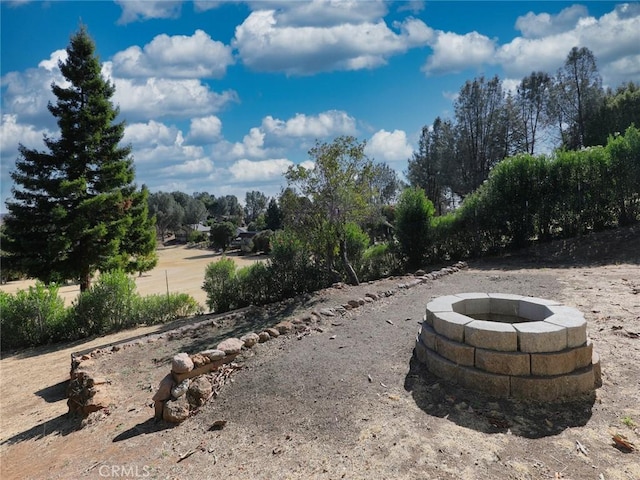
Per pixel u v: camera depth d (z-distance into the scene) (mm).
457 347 3865
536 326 3682
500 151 32656
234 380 4523
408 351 4820
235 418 3818
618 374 3875
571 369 3553
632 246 9742
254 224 65375
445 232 13266
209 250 59031
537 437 3039
